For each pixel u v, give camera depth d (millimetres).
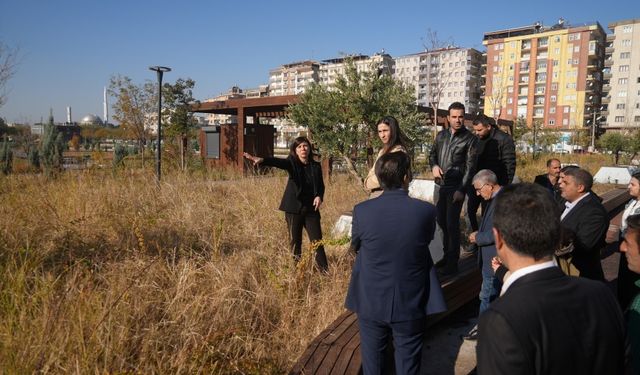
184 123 16484
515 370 1246
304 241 5832
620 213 10617
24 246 4512
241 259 4793
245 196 8156
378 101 9531
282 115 15742
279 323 3781
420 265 2504
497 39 83938
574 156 24875
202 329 3268
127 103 17844
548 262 1435
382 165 2588
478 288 4652
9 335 2646
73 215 5992
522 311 1300
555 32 77875
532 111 80625
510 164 5223
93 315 2971
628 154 26609
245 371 2910
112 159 11945
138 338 3020
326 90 10203
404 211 2465
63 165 10430
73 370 2543
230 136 16812
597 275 3471
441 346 3889
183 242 5371
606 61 80375
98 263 4320
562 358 1264
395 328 2498
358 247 2650
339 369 2680
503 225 1471
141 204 7109
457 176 4516
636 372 2061
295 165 4883
